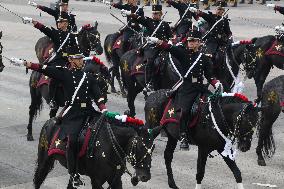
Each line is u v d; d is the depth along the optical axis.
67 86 16.83
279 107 22.16
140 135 15.27
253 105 18.14
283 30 30.78
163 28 29.16
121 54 32.81
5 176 21.50
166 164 20.67
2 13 71.81
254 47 31.77
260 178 21.78
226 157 18.73
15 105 32.16
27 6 78.88
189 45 19.25
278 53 31.45
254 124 17.95
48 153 17.11
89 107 17.03
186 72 19.25
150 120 20.48
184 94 19.31
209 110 18.67
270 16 68.31
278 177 21.94
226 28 29.89
